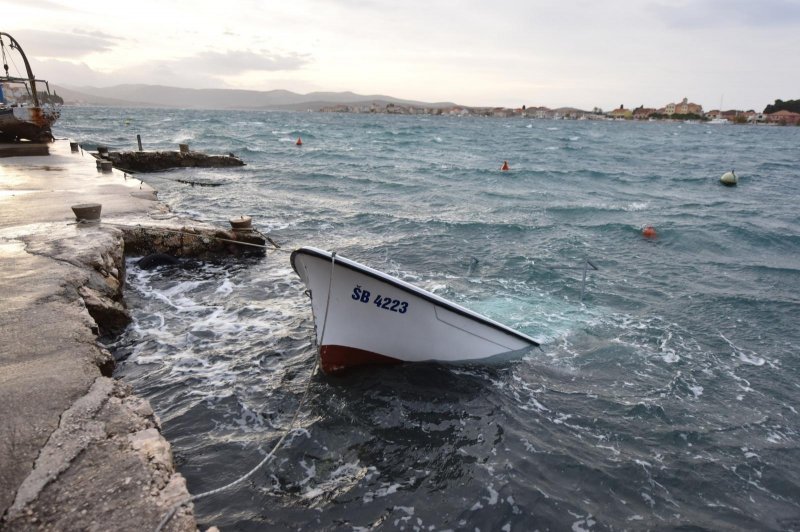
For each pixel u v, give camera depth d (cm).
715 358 785
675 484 509
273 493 470
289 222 1659
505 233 1576
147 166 2775
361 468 511
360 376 681
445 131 9288
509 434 577
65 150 2583
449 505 464
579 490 494
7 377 440
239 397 627
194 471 492
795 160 5066
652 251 1425
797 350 818
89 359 487
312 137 6262
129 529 292
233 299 962
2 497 306
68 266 772
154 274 1066
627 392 680
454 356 716
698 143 7950
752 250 1473
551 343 815
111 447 360
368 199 2169
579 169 3488
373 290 647
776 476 527
